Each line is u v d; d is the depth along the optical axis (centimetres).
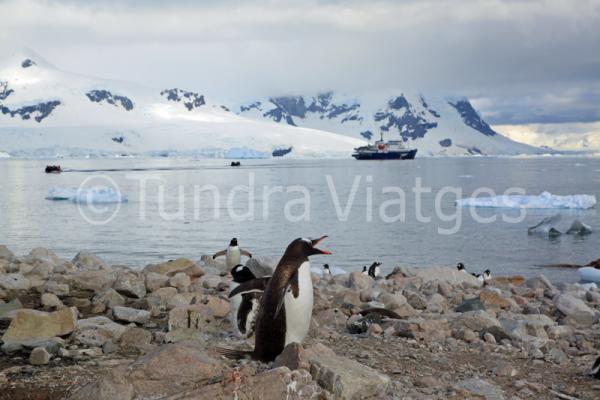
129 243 3316
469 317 884
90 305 992
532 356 758
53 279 1130
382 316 880
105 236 3622
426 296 1235
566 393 616
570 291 1336
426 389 593
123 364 654
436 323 858
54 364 657
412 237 3772
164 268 1332
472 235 3894
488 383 618
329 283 1405
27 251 2952
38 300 1014
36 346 701
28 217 4734
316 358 579
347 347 757
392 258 2977
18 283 1089
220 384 532
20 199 6562
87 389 546
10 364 658
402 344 784
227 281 1214
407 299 1105
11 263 1360
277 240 3556
